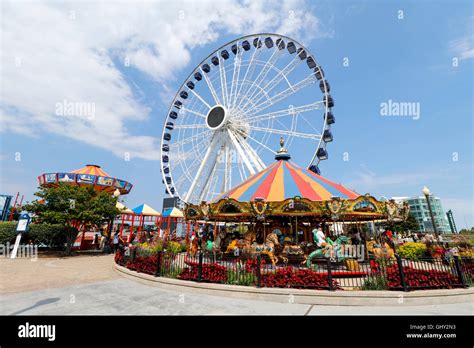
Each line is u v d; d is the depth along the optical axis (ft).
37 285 30.27
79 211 62.08
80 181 79.25
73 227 65.98
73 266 46.47
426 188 61.11
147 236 84.94
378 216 47.26
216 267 29.25
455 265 25.89
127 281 33.58
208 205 43.73
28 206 60.95
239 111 93.56
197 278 28.89
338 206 37.14
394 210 40.81
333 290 24.27
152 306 22.94
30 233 67.15
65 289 28.58
